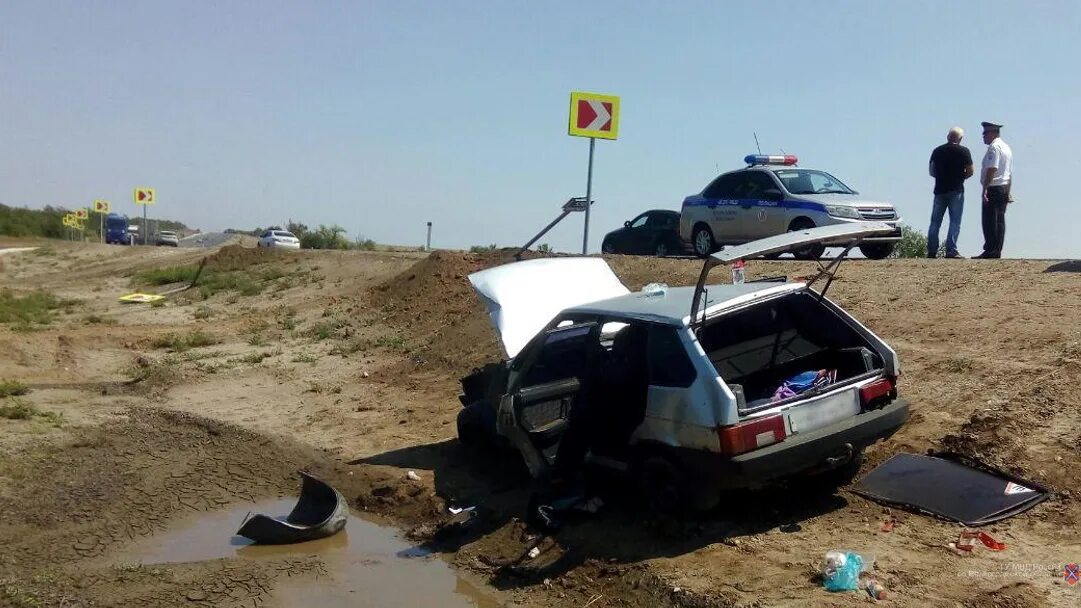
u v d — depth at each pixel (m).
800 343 7.61
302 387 13.29
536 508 7.23
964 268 11.58
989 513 6.35
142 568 6.75
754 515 6.90
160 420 11.05
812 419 6.44
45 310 23.39
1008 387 7.82
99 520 7.90
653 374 6.77
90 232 83.88
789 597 5.50
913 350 9.13
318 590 6.48
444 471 8.86
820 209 14.55
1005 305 9.69
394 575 6.76
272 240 44.88
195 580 6.54
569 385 7.75
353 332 16.89
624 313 7.06
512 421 7.43
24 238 76.12
